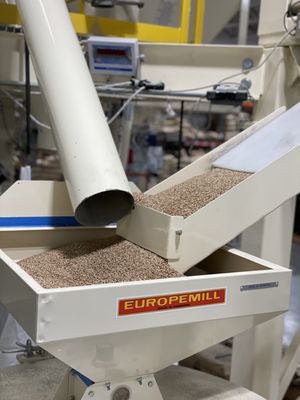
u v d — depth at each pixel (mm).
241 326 1168
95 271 1159
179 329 1067
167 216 1157
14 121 2617
